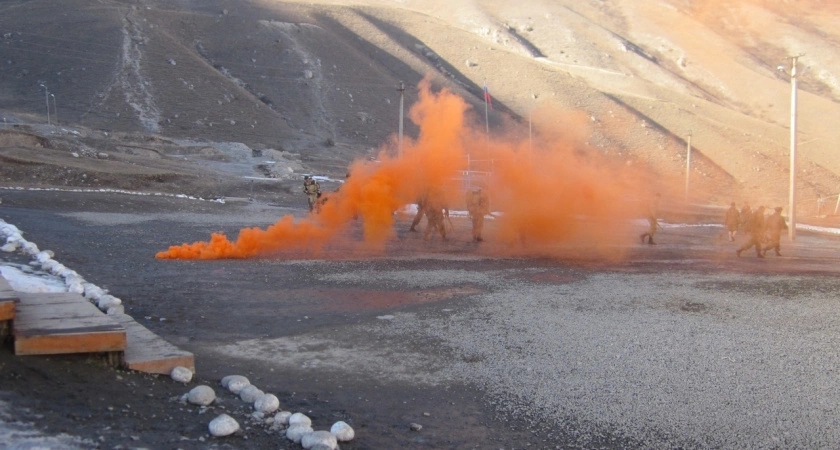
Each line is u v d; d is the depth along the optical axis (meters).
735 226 28.62
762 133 103.81
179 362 7.23
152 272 14.34
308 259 17.36
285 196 43.22
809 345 9.63
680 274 16.55
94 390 6.21
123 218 24.81
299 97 98.38
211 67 99.38
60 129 61.19
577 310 11.66
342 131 90.94
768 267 18.66
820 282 15.60
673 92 121.88
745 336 10.07
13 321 6.58
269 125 86.12
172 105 83.31
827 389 7.77
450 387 7.68
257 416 6.32
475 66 119.19
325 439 5.61
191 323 10.23
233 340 9.38
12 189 29.80
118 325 6.96
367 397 7.30
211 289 12.84
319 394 7.33
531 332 10.06
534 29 163.25
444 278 14.80
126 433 5.38
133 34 99.94
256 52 109.69
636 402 7.27
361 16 135.75
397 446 6.01
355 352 8.96
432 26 139.62
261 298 12.23
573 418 6.84
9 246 14.35
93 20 102.06
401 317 10.95
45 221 21.92
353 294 12.80
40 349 6.45
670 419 6.83
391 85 107.50
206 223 24.97
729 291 14.04
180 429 5.72
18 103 77.88
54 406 5.67
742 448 6.19
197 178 43.16
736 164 86.38
